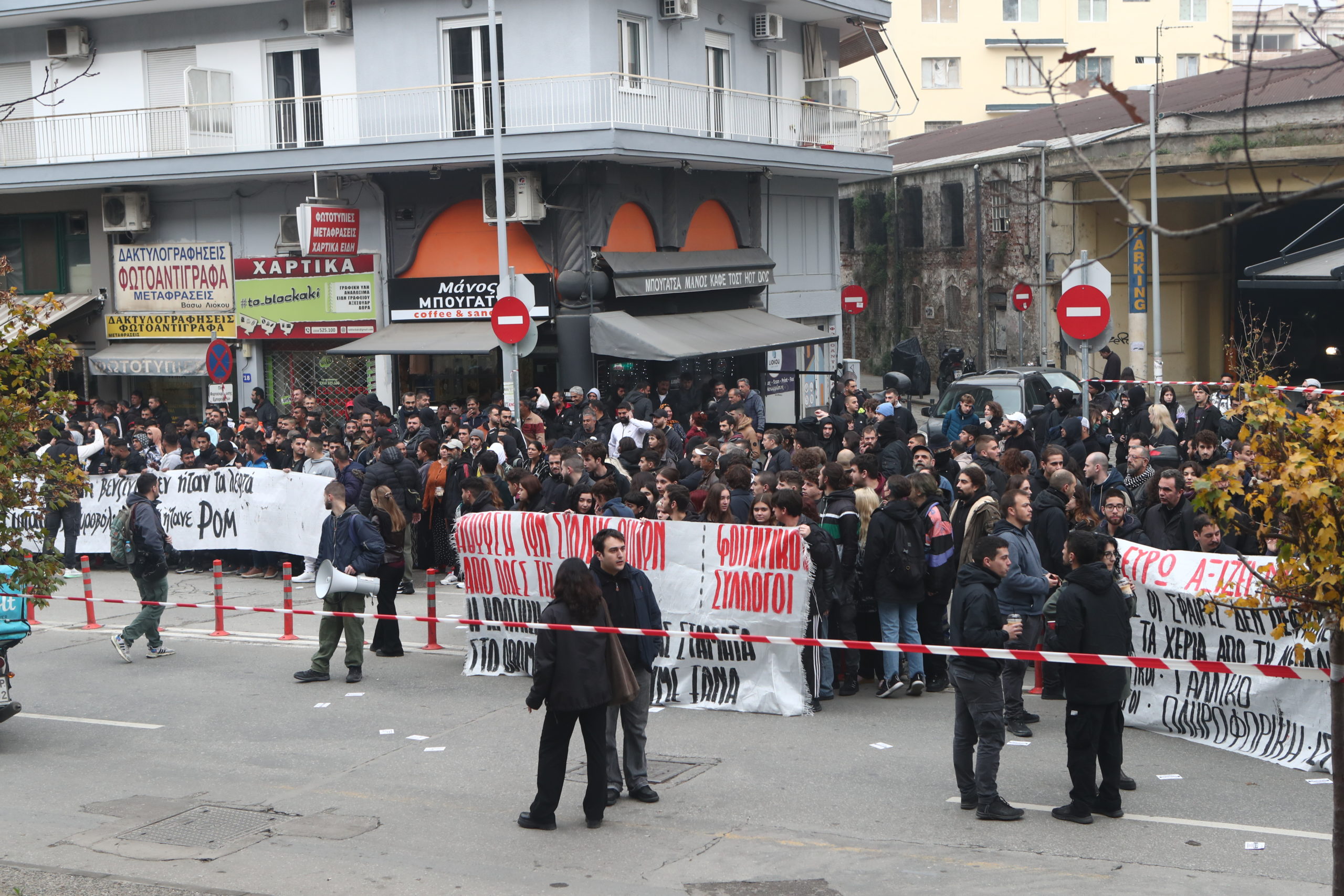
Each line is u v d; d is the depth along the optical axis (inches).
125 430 919.7
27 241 1079.6
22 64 1053.8
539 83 896.9
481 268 942.4
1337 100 1077.8
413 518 626.5
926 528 429.7
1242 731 373.1
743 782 354.6
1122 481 499.2
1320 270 784.9
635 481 521.0
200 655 529.3
